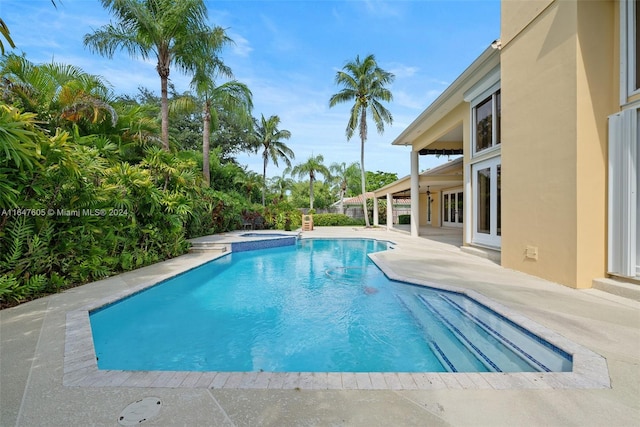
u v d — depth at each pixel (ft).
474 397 7.70
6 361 9.48
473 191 31.50
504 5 23.36
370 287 21.33
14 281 15.15
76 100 28.66
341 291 21.63
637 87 16.25
